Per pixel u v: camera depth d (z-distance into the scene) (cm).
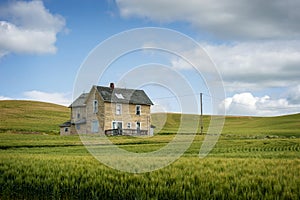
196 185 1034
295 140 3659
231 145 3183
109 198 1006
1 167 1398
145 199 952
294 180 1035
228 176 1145
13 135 4653
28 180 1137
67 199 1018
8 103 9844
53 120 7706
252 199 891
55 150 2734
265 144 3234
